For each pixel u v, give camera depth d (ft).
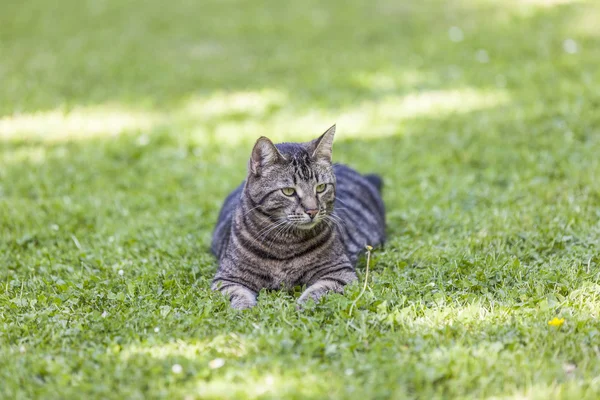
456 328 16.03
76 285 19.36
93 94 42.19
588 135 30.58
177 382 14.29
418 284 18.61
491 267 19.35
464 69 42.11
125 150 32.89
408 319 16.60
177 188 28.73
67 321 17.21
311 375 14.23
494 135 31.55
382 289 18.37
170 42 55.16
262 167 19.21
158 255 21.98
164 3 69.41
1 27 61.82
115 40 56.08
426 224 23.86
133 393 13.83
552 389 13.46
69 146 33.63
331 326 16.39
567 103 34.12
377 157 30.76
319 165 19.53
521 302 17.42
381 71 43.50
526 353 14.92
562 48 43.55
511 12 53.47
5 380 14.47
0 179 29.78
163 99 41.14
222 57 50.11
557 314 16.62
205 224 25.17
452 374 14.21
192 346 15.60
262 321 16.93
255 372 14.34
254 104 39.09
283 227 19.13
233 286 19.08
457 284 18.65
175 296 18.58
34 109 39.37
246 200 19.74
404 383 13.97
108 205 26.86
